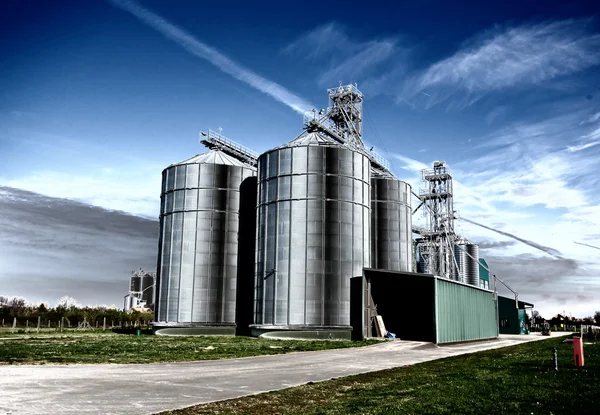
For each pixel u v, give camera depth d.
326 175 53.72
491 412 13.93
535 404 14.86
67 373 22.62
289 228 52.97
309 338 49.94
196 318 60.12
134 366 25.61
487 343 50.22
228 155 68.31
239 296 62.00
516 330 78.50
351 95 73.38
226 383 20.30
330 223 52.69
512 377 20.58
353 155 55.56
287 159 54.72
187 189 63.16
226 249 62.31
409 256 68.81
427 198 94.44
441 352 36.31
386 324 55.78
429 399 15.91
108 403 15.68
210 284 61.00
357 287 51.75
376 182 68.75
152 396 17.03
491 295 64.81
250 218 64.25
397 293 56.94
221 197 63.19
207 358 29.95
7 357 28.72
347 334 50.34
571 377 20.00
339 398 16.67
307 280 51.25
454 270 91.62
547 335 74.88
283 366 26.59
